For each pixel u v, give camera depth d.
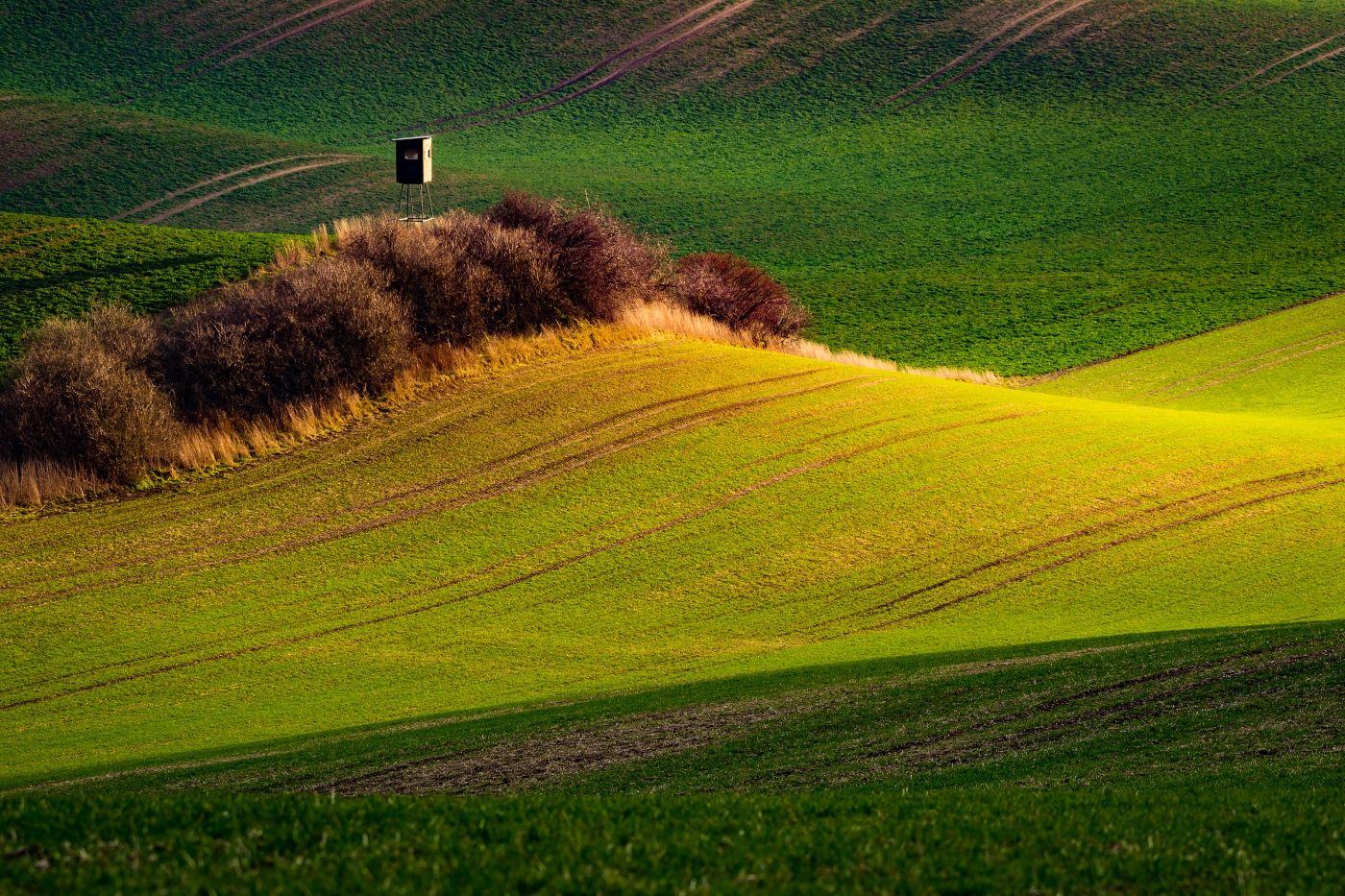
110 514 103.06
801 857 28.62
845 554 96.75
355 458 112.56
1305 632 62.62
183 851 28.03
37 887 25.61
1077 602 87.38
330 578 94.06
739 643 82.94
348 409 119.75
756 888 26.39
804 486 107.88
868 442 116.88
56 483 105.25
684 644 83.12
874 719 55.47
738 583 92.81
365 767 53.81
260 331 121.12
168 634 85.50
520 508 104.56
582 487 107.69
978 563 94.88
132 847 28.61
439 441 115.31
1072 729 51.22
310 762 56.00
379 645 83.88
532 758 53.66
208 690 77.12
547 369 129.75
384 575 94.56
